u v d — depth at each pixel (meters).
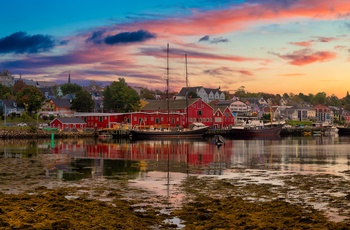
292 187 25.58
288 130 140.00
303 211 18.86
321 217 17.61
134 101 154.62
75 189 25.14
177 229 16.14
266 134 126.00
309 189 24.83
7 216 16.97
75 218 17.03
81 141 93.56
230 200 21.42
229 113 142.12
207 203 20.61
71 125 122.62
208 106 137.00
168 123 119.88
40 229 15.35
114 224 16.39
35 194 23.11
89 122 126.44
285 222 16.77
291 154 53.19
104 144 80.12
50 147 69.62
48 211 18.09
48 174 32.56
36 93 150.62
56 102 171.75
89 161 43.88
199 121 134.62
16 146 72.81
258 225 16.36
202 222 16.97
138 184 27.20
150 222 17.00
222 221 17.00
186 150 61.78
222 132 123.50
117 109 155.38
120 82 160.00
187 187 25.84
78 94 160.50
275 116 199.38
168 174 32.56
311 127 152.00
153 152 57.56
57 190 24.50
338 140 99.06
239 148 66.56
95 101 185.38
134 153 55.59
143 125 121.50
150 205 20.48
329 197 22.25
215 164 40.41
